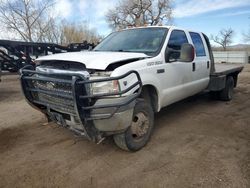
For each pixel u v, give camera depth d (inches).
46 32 970.7
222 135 187.9
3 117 240.2
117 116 135.9
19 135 191.9
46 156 157.3
